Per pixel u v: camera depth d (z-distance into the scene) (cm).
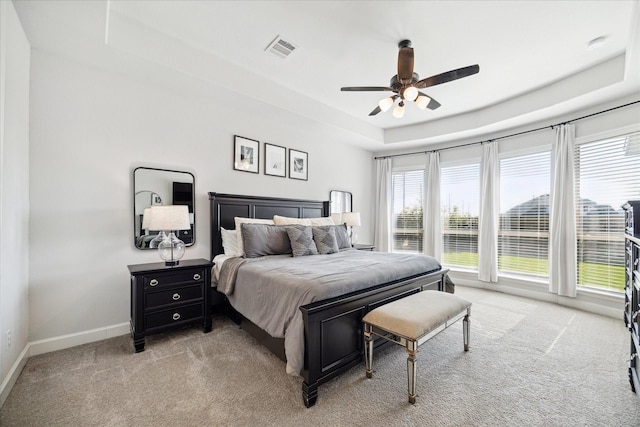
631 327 178
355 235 486
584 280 340
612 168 318
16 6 179
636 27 196
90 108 246
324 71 305
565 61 281
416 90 234
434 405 162
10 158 180
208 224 323
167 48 247
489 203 427
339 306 179
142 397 167
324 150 469
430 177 498
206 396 168
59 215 230
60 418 149
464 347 229
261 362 208
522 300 374
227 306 290
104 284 252
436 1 203
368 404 163
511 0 202
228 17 222
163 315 238
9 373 174
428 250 496
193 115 311
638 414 155
